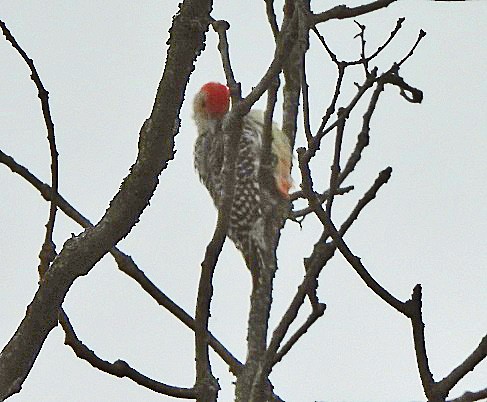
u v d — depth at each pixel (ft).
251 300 26.25
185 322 23.67
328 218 19.39
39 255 19.12
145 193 17.52
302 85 21.24
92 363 20.54
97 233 17.29
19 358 16.87
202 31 17.76
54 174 19.25
